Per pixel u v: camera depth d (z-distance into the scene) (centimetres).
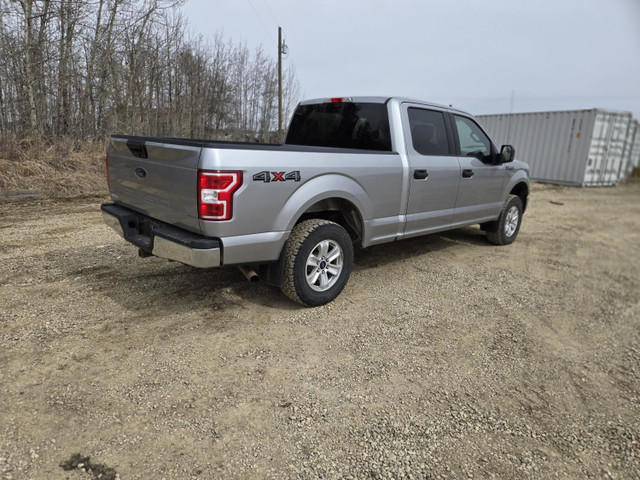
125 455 205
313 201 345
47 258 469
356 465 208
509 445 229
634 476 212
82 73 1245
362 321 360
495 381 286
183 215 308
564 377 296
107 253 495
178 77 1636
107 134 1293
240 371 278
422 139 458
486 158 550
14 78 1092
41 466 196
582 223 806
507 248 627
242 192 298
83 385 255
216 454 209
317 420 238
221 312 361
